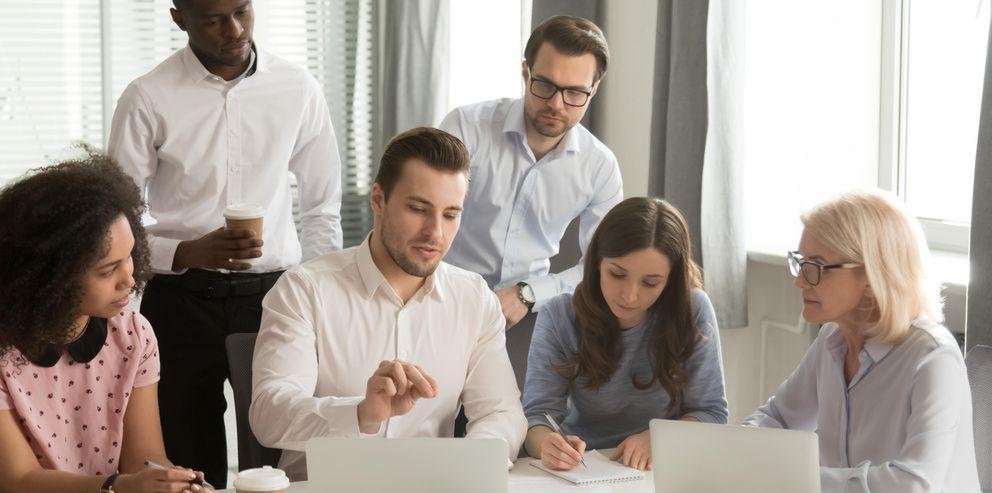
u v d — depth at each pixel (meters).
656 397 2.49
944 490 2.01
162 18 4.38
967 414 2.05
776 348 3.57
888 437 2.12
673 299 2.43
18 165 4.26
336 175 3.05
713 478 1.74
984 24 3.30
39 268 1.77
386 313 2.27
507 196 3.05
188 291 2.75
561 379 2.53
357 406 1.96
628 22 4.12
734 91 3.49
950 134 3.43
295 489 1.96
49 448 1.95
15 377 1.91
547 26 2.83
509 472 2.15
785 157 3.76
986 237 2.47
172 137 2.76
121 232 1.85
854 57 3.64
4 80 4.22
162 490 1.76
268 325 2.22
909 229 2.11
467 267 3.12
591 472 2.12
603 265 2.40
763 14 3.71
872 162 3.64
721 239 3.52
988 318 2.47
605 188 3.14
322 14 4.59
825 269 2.12
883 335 2.11
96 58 4.32
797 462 1.70
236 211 2.51
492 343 2.35
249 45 2.79
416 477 1.68
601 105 4.32
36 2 4.23
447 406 2.31
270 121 2.87
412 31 4.42
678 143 3.56
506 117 3.02
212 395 2.83
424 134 2.17
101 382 2.03
